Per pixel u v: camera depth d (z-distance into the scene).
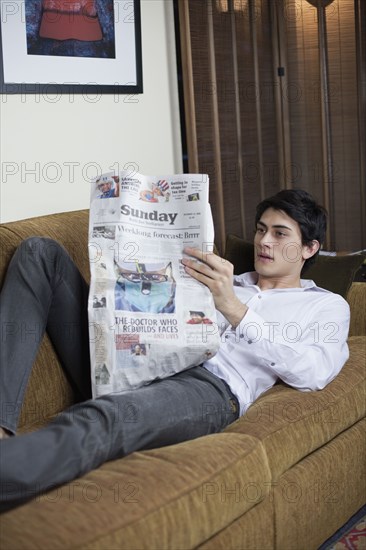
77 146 2.76
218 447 1.63
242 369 2.04
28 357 1.76
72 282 1.92
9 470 1.40
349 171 4.02
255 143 3.56
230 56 3.35
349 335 2.50
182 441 1.79
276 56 3.66
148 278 1.81
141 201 1.83
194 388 1.87
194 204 1.82
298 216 2.22
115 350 1.78
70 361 1.96
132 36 2.90
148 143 3.05
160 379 1.89
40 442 1.47
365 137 4.04
